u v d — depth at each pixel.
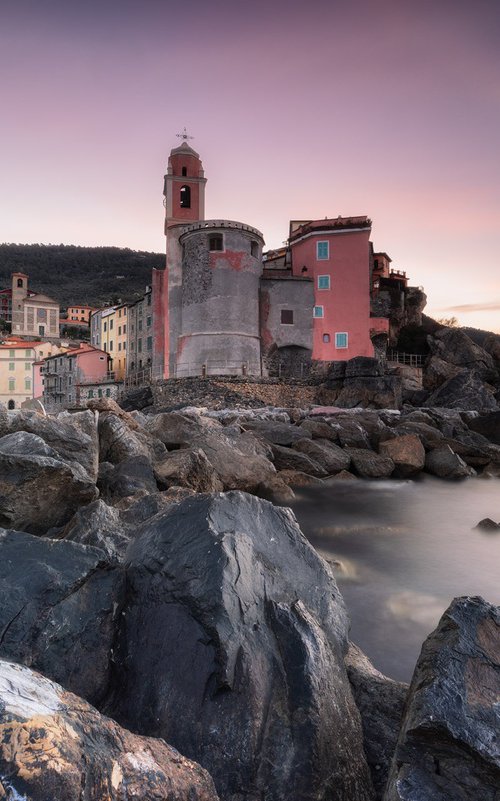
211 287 45.22
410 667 6.48
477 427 31.55
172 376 48.19
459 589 9.38
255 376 40.94
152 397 43.78
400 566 10.71
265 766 3.43
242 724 3.54
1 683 2.38
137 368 66.94
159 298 52.34
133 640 4.19
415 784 3.23
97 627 4.24
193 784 2.78
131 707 3.86
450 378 44.47
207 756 3.46
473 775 3.21
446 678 3.62
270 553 5.00
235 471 17.14
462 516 16.47
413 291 60.94
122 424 15.91
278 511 5.60
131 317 69.69
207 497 5.14
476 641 3.97
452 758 3.29
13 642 3.86
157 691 3.84
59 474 8.84
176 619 4.09
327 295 49.09
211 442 18.22
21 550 4.55
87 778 2.20
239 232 45.75
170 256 49.84
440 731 3.27
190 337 45.59
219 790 3.34
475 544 12.57
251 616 4.11
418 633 7.45
